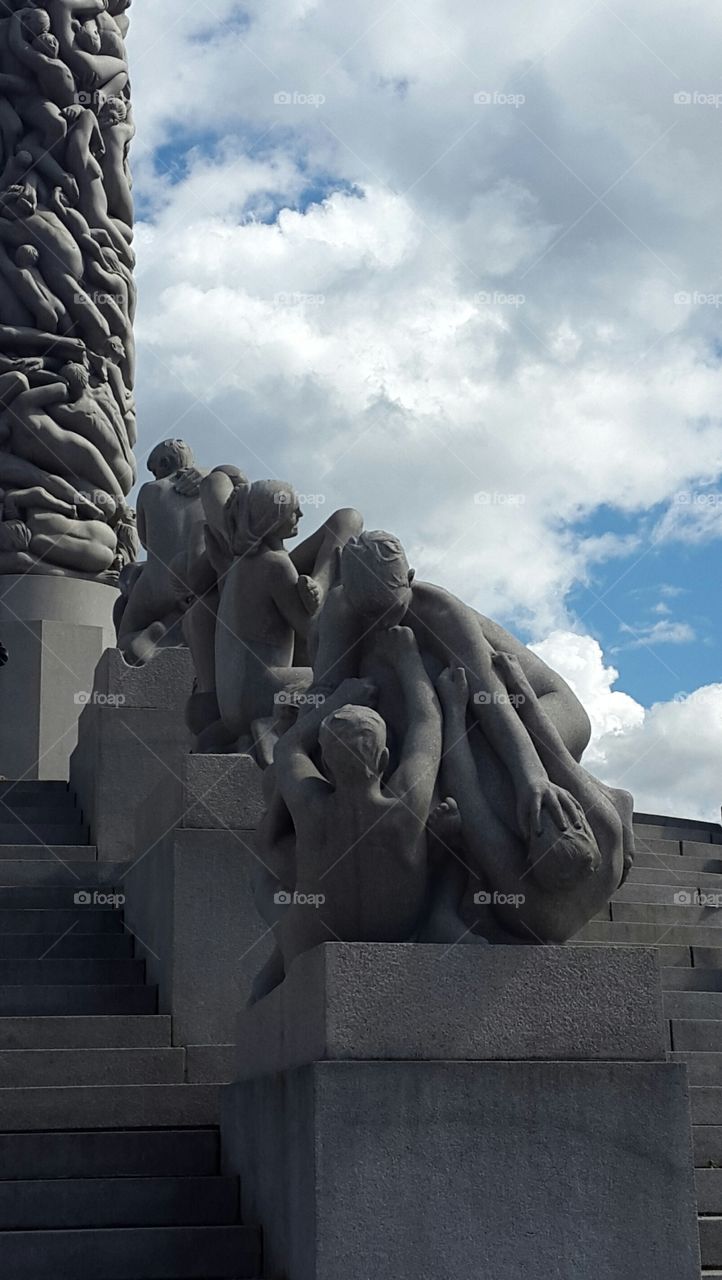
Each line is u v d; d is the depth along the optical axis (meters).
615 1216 5.98
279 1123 6.49
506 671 7.05
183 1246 6.75
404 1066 5.98
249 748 10.54
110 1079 8.92
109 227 21.00
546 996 6.25
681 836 14.53
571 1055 6.20
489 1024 6.18
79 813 14.05
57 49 21.06
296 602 10.82
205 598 11.75
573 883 6.52
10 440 19.64
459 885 6.67
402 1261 5.79
